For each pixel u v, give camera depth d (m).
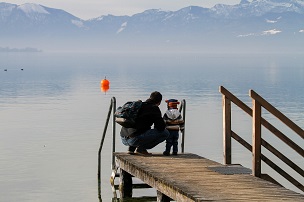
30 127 63.97
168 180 20.69
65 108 88.00
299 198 17.94
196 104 95.06
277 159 43.44
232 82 169.62
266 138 55.72
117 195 30.34
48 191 31.38
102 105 93.19
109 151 46.94
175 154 27.23
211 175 21.77
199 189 19.12
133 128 26.88
